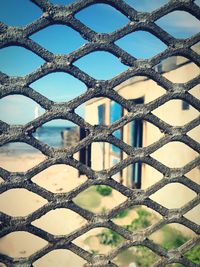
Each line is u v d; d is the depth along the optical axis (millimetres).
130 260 6133
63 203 1303
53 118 1260
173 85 1355
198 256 5156
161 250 1427
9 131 1223
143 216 8328
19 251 6484
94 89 1285
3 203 10695
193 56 1344
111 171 1340
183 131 1383
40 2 1216
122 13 1295
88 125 1300
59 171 18188
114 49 1286
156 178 8047
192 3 1315
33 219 1279
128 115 1331
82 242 7078
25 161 27422
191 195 6531
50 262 5820
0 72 1212
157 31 1312
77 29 1252
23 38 1211
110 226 1364
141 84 8531
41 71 1237
